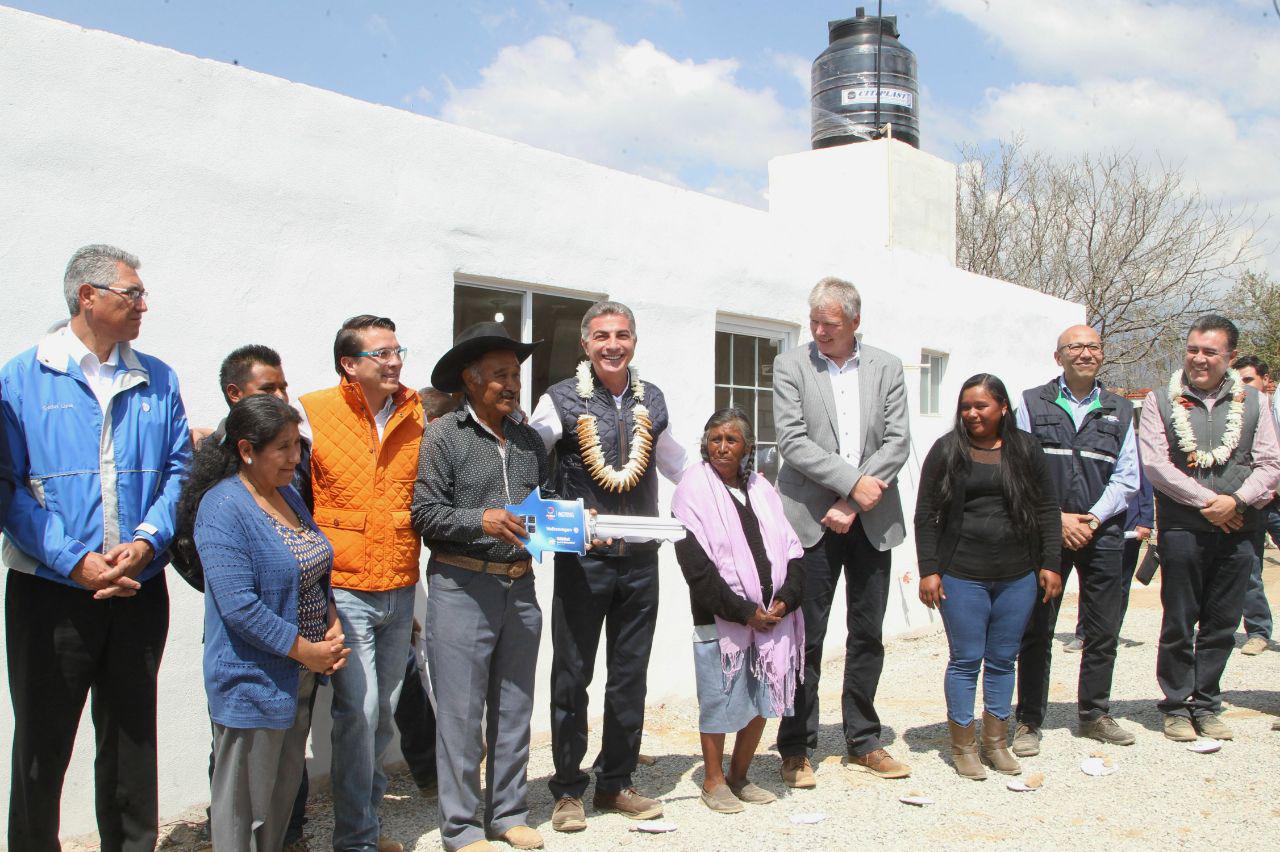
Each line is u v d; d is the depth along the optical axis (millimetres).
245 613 2977
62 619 3184
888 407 4684
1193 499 4828
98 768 3316
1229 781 4477
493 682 3818
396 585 3664
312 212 4504
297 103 4473
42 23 3781
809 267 7145
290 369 4422
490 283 5262
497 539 3646
